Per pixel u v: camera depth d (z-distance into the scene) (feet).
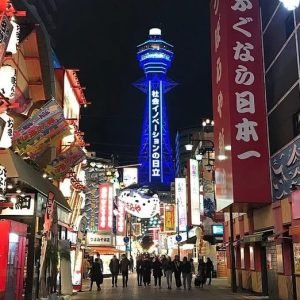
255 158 74.69
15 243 51.62
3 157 52.60
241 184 73.72
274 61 72.28
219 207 86.48
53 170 75.00
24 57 67.62
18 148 60.90
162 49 609.42
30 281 59.11
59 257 74.43
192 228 176.14
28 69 69.00
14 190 61.36
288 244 64.13
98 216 153.69
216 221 122.11
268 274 72.90
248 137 75.41
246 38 79.05
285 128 66.95
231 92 77.05
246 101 76.69
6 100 41.52
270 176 74.02
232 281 85.51
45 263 62.85
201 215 154.40
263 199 73.41
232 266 85.71
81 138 98.02
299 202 54.29
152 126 534.78
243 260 90.79
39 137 62.80
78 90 106.63
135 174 281.54
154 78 570.87
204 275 100.42
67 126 65.41
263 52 78.28
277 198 70.18
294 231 54.70
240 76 77.51
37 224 62.80
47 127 61.67
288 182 65.05
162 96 552.82
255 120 76.07
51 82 70.49
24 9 61.87
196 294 81.30
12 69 42.27
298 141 61.62
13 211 61.05
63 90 89.51
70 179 93.61
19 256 53.62
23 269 55.36
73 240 100.68
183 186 194.08
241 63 78.02
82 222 121.70
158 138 530.27
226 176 78.33
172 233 224.12
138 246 293.84
